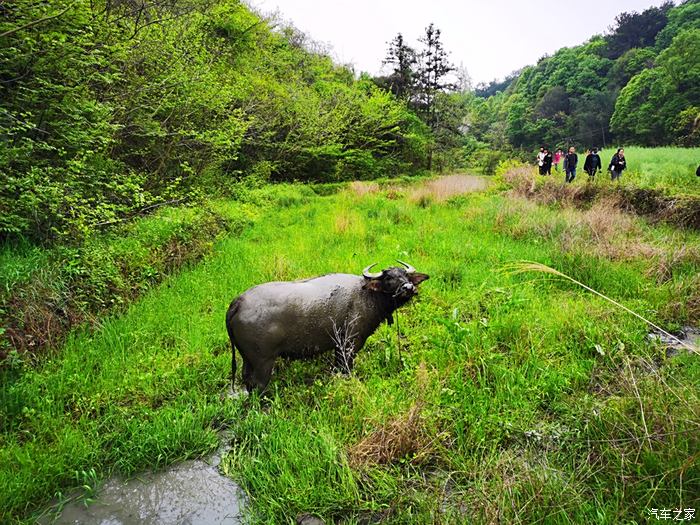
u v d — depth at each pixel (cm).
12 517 294
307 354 435
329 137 2112
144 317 555
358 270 716
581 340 502
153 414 386
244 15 1641
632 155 2012
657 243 838
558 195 1283
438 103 3678
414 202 1382
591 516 268
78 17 641
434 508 285
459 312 582
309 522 287
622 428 325
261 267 719
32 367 442
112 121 884
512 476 295
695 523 254
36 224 619
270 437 354
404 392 398
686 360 439
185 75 957
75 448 340
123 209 685
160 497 320
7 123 629
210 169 1279
